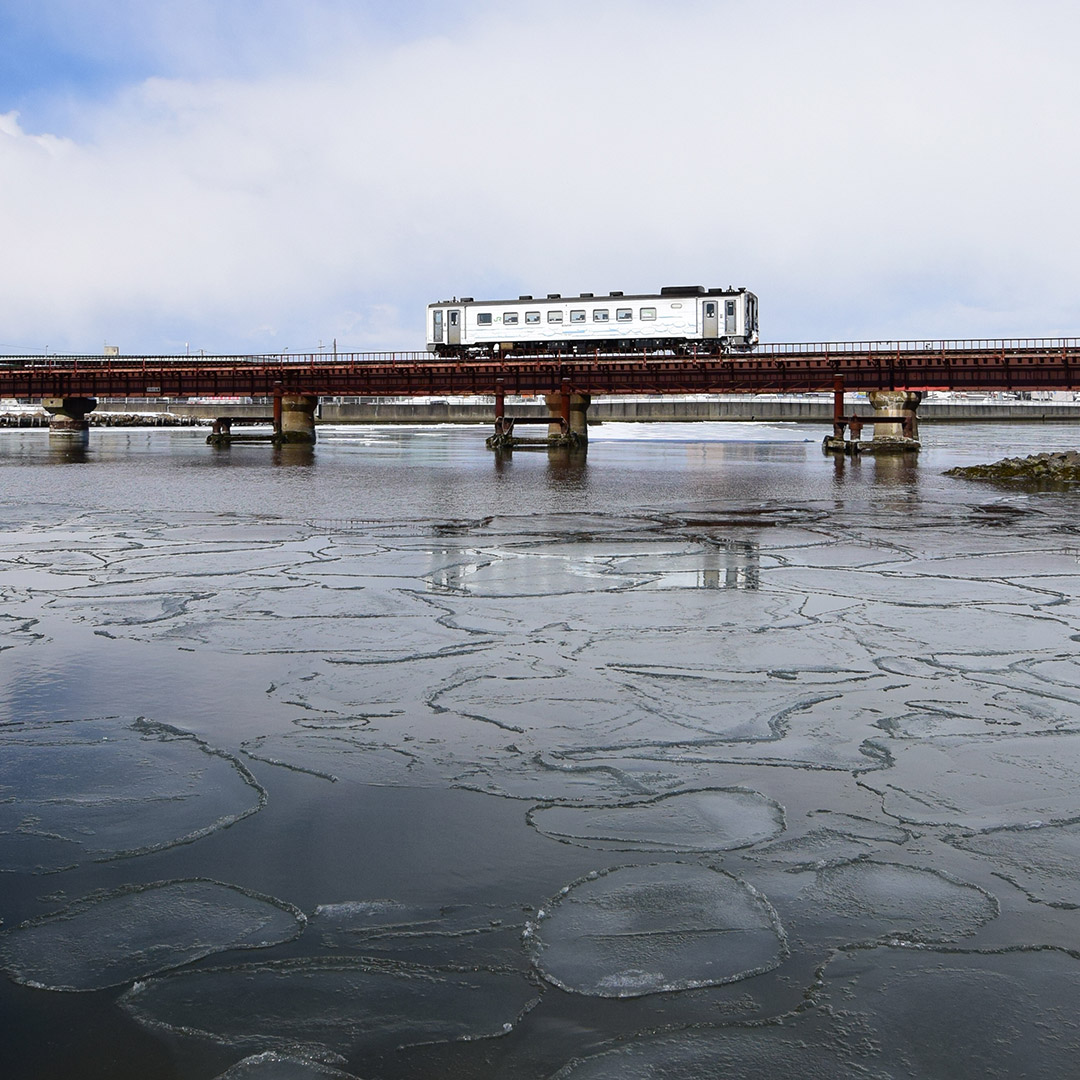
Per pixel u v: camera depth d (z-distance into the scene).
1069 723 8.85
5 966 5.20
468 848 6.46
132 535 22.41
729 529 23.83
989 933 5.47
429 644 11.74
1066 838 6.58
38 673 10.47
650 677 10.30
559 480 41.38
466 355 73.06
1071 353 57.06
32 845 6.51
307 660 10.99
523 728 8.72
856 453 61.03
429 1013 4.82
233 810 7.02
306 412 72.12
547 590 15.34
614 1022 4.76
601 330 68.81
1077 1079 4.37
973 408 128.38
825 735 8.54
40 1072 4.43
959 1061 4.48
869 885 5.98
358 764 7.88
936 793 7.30
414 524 24.80
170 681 10.16
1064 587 15.72
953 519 26.30
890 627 12.67
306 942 5.40
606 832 6.68
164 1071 4.44
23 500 31.64
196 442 84.81
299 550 19.95
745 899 5.83
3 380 71.00
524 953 5.30
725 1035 4.67
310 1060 4.51
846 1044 4.60
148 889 5.95
